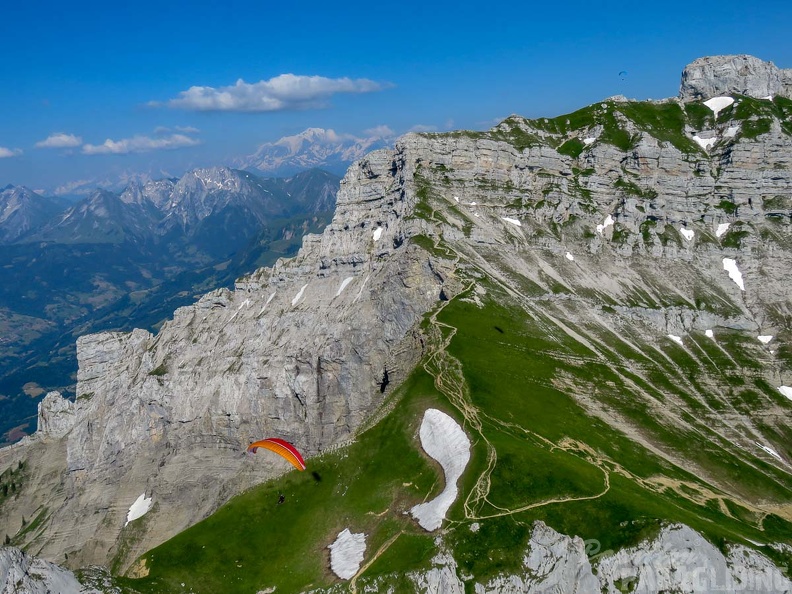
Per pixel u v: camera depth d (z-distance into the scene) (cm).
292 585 8962
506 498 9000
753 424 15175
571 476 9412
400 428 11338
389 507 9869
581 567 8131
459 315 15262
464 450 10156
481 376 12481
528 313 16588
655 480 10988
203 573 9319
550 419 11750
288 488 10794
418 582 8200
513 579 8075
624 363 16200
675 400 15212
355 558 9075
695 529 8688
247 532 10056
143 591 8806
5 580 7944
